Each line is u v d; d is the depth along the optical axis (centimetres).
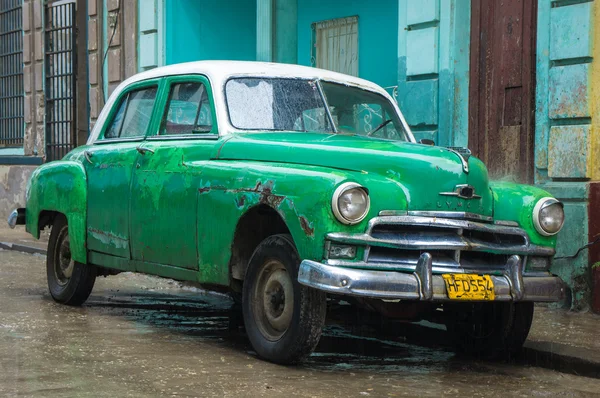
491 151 878
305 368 532
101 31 1450
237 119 612
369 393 474
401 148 543
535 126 828
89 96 1498
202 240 588
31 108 1714
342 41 1168
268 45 1166
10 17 1797
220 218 571
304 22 1227
